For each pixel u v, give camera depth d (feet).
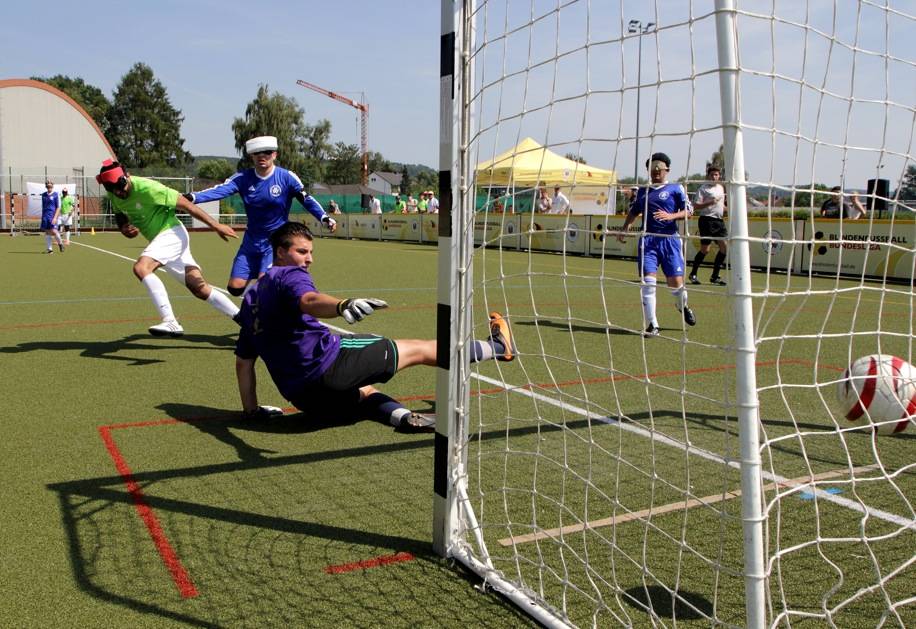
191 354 20.97
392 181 332.60
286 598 7.88
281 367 12.87
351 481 11.34
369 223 99.35
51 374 18.24
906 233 40.57
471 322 8.79
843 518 10.00
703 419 14.73
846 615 7.61
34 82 135.85
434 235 86.94
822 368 19.88
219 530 9.52
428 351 13.93
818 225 42.73
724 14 5.37
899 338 24.94
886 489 11.09
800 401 16.21
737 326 5.51
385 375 13.38
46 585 8.05
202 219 21.84
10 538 9.17
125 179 20.71
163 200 21.24
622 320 28.60
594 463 12.17
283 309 12.41
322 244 85.05
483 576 8.21
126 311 29.19
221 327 25.68
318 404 13.19
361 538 9.37
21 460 12.01
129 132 316.60
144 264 21.49
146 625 7.30
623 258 57.57
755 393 5.50
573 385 17.48
